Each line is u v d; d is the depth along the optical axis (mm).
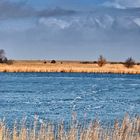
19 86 141500
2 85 147375
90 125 31578
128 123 32531
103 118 58625
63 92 114688
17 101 87375
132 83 167125
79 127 34562
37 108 74312
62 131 32156
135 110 71562
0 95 102312
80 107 76438
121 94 108625
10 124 49219
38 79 198875
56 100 90625
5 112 67125
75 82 171750
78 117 58969
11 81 176125
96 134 31062
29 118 58719
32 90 121312
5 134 31781
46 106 78188
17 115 63312
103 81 183125
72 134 31688
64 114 65125
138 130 32844
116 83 166375
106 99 93562
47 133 31812
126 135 32000
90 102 86625
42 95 103688
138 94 108625
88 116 61531
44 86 142750
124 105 80625
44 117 60750
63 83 163750
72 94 107625
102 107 76438
